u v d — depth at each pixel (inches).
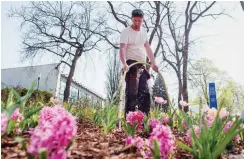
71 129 56.1
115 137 126.0
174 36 778.2
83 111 292.7
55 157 53.6
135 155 87.6
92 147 94.2
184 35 773.3
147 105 168.1
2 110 96.1
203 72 786.2
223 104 93.2
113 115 152.6
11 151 77.3
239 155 115.6
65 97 816.9
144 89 167.5
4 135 91.2
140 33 171.6
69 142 61.7
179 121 181.3
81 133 133.3
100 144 102.2
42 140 52.4
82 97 342.6
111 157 84.4
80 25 854.5
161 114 213.3
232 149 124.3
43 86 1176.2
